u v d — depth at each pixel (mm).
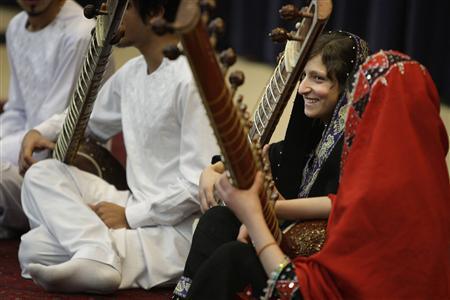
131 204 4785
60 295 4395
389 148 3055
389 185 3037
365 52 3711
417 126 3109
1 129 5992
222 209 3707
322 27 3326
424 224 3066
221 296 3207
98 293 4422
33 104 5809
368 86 3141
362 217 3043
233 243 3264
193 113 4562
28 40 5809
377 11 9055
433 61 9039
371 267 3055
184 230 4617
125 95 4934
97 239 4469
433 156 3141
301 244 3502
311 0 3439
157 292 4543
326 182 3658
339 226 3068
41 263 4598
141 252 4578
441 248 3131
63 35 5645
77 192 4785
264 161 3264
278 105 3625
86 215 4559
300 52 3422
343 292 3104
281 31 3416
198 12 2670
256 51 11055
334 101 3707
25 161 5070
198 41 2707
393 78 3105
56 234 4547
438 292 3150
